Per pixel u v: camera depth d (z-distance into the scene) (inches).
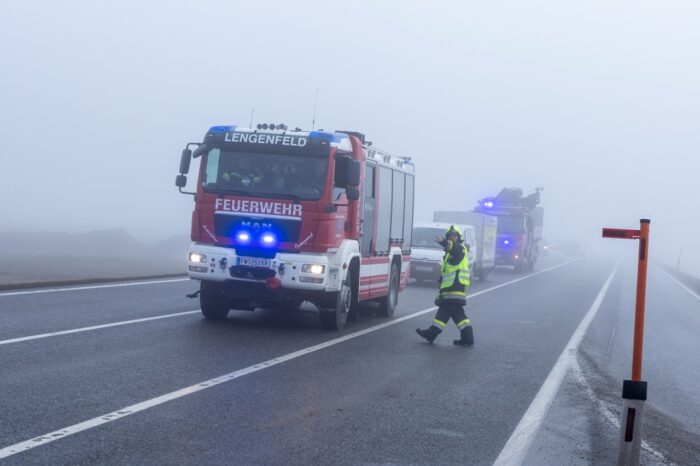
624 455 260.8
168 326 520.7
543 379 434.3
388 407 337.4
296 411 318.0
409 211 753.6
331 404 335.3
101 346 427.8
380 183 638.5
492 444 290.5
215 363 406.3
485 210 1755.7
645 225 263.4
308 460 254.7
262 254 530.0
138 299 657.6
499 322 714.8
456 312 546.6
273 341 494.9
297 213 525.0
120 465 235.3
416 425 309.9
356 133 604.1
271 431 285.4
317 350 472.7
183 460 244.8
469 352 516.4
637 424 260.4
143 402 313.3
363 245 597.6
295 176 530.9
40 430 264.2
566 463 274.2
